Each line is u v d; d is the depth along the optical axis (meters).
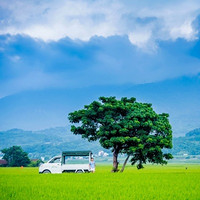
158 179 29.44
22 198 18.03
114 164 45.94
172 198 18.03
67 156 38.88
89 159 38.78
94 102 45.94
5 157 144.25
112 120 43.53
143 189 21.64
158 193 19.70
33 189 21.78
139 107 46.53
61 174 35.03
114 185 24.16
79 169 37.91
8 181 27.70
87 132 46.38
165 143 43.69
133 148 42.91
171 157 45.22
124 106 44.91
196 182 26.33
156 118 45.81
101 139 45.25
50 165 38.38
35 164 142.88
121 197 18.31
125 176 33.09
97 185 24.16
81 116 47.12
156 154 44.75
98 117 46.25
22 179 29.77
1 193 19.78
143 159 45.81
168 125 45.41
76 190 21.31
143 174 37.91
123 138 43.25
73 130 47.62
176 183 25.48
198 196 18.64
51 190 21.23
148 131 45.66
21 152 144.00
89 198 18.12
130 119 44.78
